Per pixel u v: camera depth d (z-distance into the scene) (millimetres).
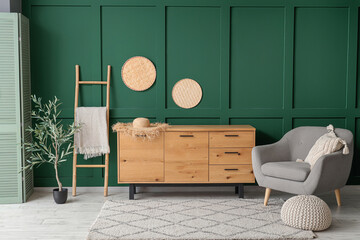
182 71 4590
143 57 4547
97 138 4402
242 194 4297
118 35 4547
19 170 4168
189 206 3971
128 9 4531
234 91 4617
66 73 4559
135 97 4602
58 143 4176
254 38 4574
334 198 4324
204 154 4219
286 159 4223
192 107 4605
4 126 4129
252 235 3186
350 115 4609
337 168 3756
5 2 4125
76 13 4516
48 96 4562
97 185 4617
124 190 4621
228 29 4543
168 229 3314
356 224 3508
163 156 4211
